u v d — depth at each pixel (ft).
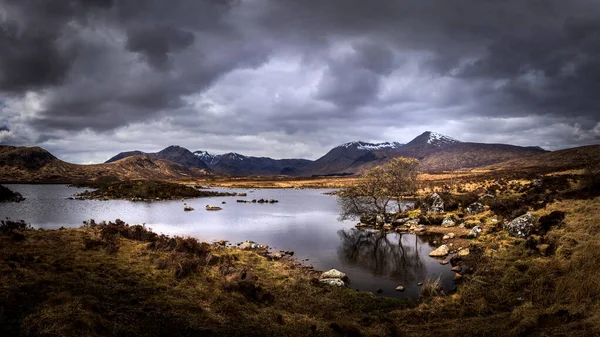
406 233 128.26
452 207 158.51
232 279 55.83
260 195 355.56
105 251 68.44
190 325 38.50
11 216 161.58
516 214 111.55
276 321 43.39
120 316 37.45
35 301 38.24
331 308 52.01
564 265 60.44
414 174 167.63
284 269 73.72
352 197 158.10
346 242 113.70
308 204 254.68
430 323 45.60
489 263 71.82
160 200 278.67
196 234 125.08
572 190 127.65
